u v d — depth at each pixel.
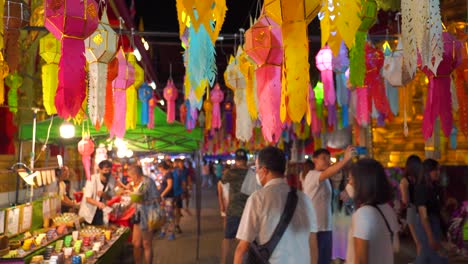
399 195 9.06
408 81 4.23
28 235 5.27
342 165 4.78
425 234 4.85
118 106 4.64
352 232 2.74
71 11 2.94
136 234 6.68
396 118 11.23
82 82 3.09
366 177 2.77
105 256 5.20
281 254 2.89
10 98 5.81
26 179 5.37
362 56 3.14
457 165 9.51
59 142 7.91
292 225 2.95
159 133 8.24
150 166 17.33
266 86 3.31
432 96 3.40
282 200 2.99
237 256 2.94
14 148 6.26
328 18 2.69
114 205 7.42
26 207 5.41
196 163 9.50
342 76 5.69
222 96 8.84
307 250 3.02
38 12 4.02
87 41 3.62
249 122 4.85
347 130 13.56
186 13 2.56
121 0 10.67
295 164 13.15
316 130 10.65
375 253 2.62
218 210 16.38
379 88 5.23
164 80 23.56
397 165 11.18
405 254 7.90
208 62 2.81
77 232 5.86
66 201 7.36
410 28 2.40
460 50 3.33
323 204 5.22
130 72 4.68
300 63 2.75
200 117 8.91
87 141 6.91
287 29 2.78
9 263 3.74
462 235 7.34
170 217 10.13
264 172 3.16
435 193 4.88
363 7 2.95
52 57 3.88
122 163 12.93
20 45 5.77
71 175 9.66
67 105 3.02
